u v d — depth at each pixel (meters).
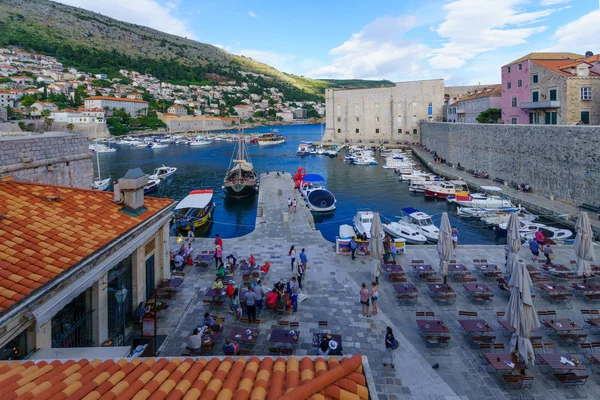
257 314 17.66
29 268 10.61
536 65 56.00
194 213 41.53
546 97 54.16
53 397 6.48
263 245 28.17
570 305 18.00
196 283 21.02
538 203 39.16
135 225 15.70
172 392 6.64
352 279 21.58
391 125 126.94
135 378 7.34
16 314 9.14
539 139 42.91
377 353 14.48
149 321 13.72
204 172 84.00
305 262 21.92
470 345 14.89
